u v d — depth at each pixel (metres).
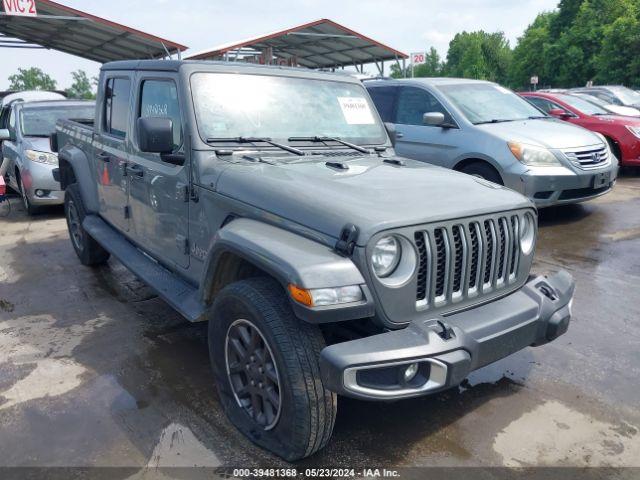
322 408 2.45
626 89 15.98
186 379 3.50
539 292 2.99
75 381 3.49
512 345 2.71
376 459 2.73
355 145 3.89
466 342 2.46
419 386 2.35
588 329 4.17
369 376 2.34
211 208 3.22
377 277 2.39
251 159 3.30
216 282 2.98
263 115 3.64
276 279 2.58
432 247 2.53
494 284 2.86
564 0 56.53
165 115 3.70
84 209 5.49
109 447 2.82
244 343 2.75
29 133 8.66
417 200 2.69
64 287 5.27
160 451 2.78
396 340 2.33
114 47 19.80
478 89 7.81
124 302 4.86
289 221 2.67
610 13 47.22
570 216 7.60
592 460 2.72
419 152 7.51
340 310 2.29
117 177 4.56
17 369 3.66
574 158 6.61
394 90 8.06
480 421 3.04
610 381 3.44
